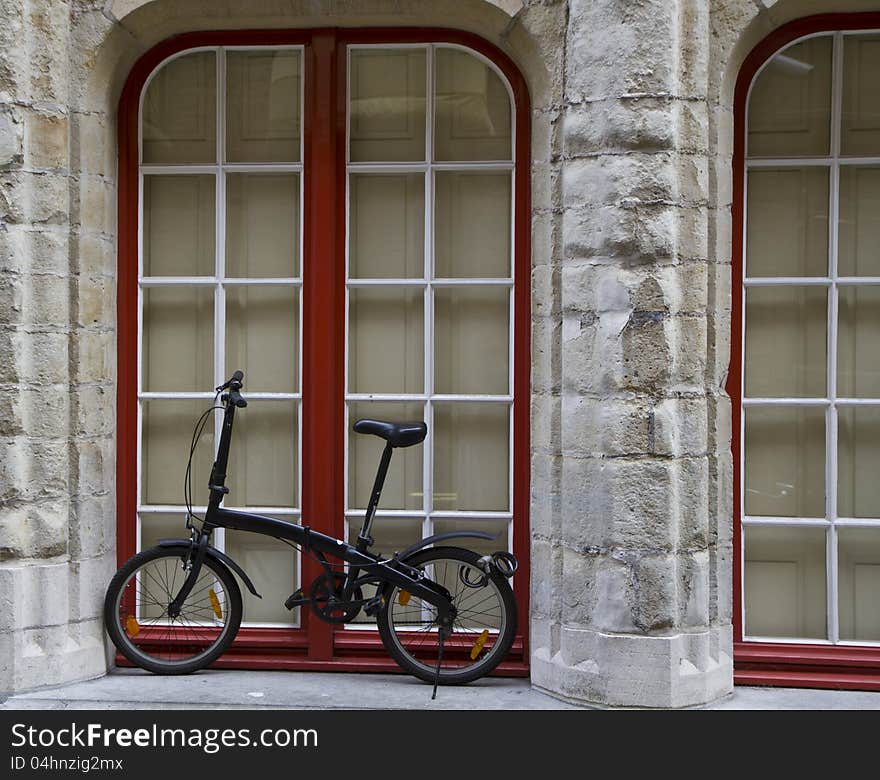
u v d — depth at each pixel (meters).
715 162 4.16
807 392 4.46
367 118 4.61
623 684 4.02
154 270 4.69
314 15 4.43
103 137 4.49
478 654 4.40
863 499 4.46
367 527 4.34
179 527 4.70
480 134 4.57
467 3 4.30
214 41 4.60
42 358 4.30
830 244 4.45
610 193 4.02
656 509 4.00
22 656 4.26
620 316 4.01
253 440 4.69
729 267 4.24
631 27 3.99
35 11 4.28
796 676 4.38
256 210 4.66
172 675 4.50
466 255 4.59
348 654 4.60
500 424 4.59
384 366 4.63
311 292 4.58
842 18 4.36
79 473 4.41
